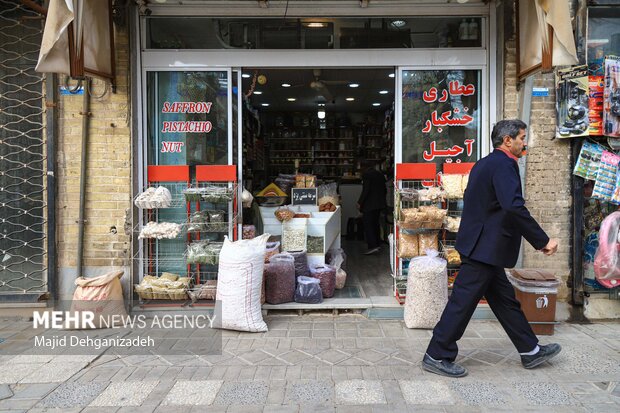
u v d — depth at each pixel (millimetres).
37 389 3502
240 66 5273
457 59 5215
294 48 5258
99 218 5164
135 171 5195
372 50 5223
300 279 5281
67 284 5176
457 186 4996
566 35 4094
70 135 5133
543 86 5016
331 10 5172
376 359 3988
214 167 5246
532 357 3742
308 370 3781
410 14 5188
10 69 5145
